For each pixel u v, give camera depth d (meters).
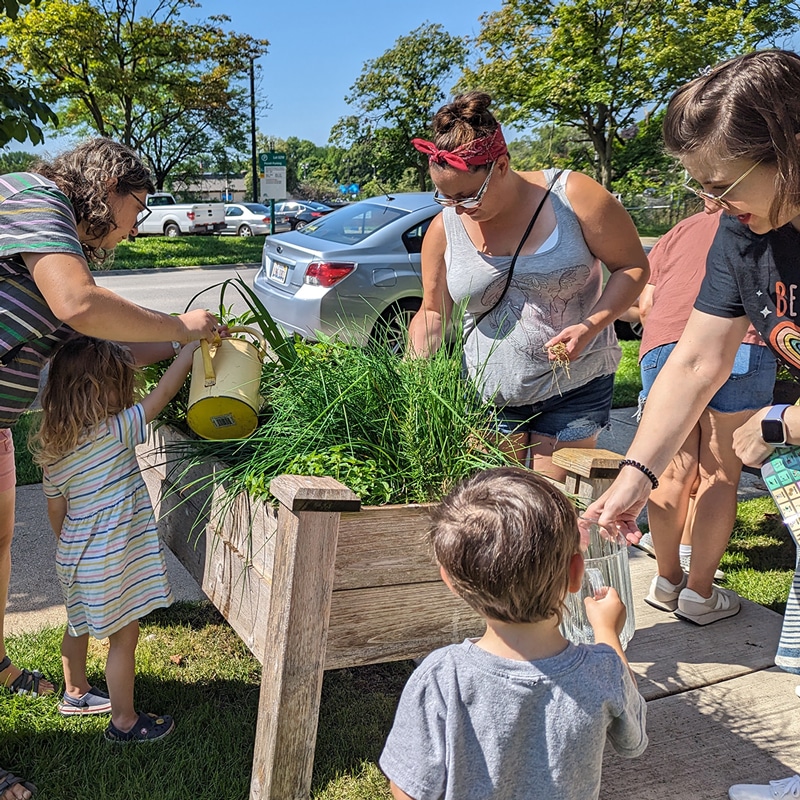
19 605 3.21
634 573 3.56
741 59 1.63
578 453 2.43
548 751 1.37
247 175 53.00
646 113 18.92
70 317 1.98
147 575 2.37
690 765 2.31
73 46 21.92
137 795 2.13
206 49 24.44
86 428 2.26
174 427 2.73
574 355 2.46
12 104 4.09
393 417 2.26
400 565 2.01
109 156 2.18
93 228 2.21
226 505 2.20
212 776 2.21
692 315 2.15
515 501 1.40
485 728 1.37
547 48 18.28
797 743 2.41
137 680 2.69
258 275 7.30
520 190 2.58
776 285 1.92
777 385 3.21
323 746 2.38
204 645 2.94
